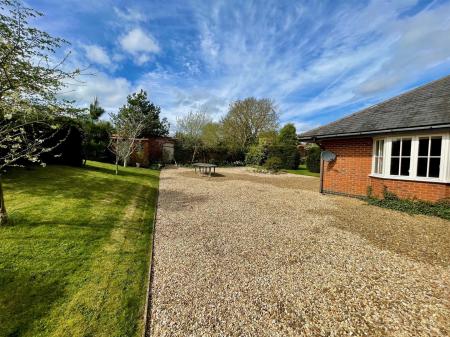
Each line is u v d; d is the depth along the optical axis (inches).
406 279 116.4
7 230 137.2
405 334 81.0
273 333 81.4
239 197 308.8
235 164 975.6
